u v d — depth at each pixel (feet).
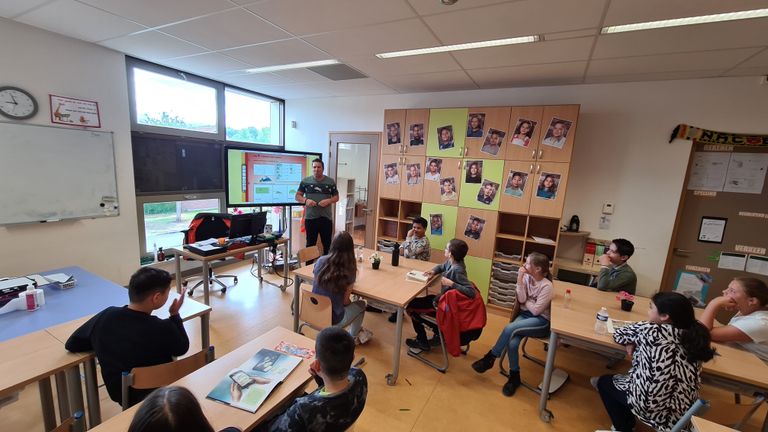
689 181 10.89
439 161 13.12
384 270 9.80
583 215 12.05
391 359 9.02
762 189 10.13
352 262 7.73
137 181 12.23
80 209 10.50
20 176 9.23
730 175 10.42
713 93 10.09
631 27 7.04
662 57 8.61
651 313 5.75
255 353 5.07
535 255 8.29
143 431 2.40
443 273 9.14
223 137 15.15
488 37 7.96
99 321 4.90
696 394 5.19
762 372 5.42
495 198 12.21
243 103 16.49
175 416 2.46
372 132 16.03
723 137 10.01
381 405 7.23
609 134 11.45
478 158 12.38
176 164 13.43
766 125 9.66
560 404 7.63
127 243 11.78
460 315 8.01
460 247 8.61
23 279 7.07
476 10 6.61
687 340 5.11
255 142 17.35
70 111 10.01
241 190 13.74
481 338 10.55
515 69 10.36
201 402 4.00
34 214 9.56
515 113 11.62
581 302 8.13
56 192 9.94
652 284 11.38
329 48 9.46
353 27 7.86
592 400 7.83
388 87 14.02
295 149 18.56
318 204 13.71
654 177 11.01
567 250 12.46
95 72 10.44
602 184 11.69
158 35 9.20
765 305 6.34
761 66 8.82
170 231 13.62
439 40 8.32
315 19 7.52
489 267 12.53
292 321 10.63
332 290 7.55
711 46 7.72
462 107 12.88
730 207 10.52
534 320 8.01
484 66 10.23
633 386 5.58
